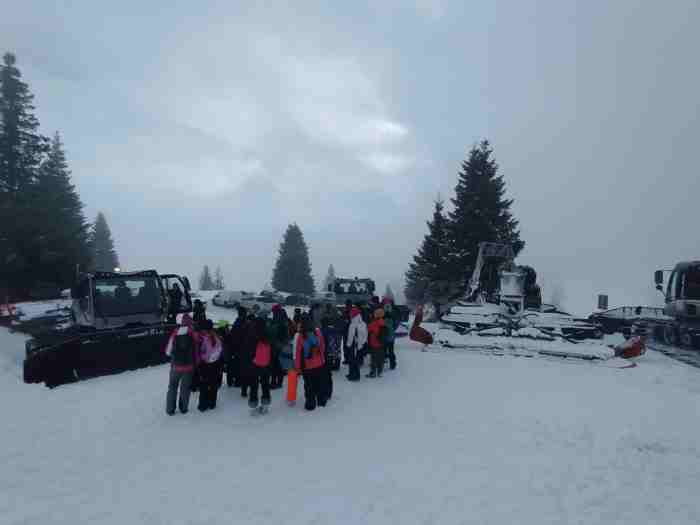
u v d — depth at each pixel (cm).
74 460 640
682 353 1773
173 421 805
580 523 489
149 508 508
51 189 3391
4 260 2911
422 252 4312
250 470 608
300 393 1008
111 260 7356
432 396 984
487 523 484
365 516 493
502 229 3984
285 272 7088
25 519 484
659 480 598
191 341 841
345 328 1269
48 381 1106
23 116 3325
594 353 1450
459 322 1938
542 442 723
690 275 1925
